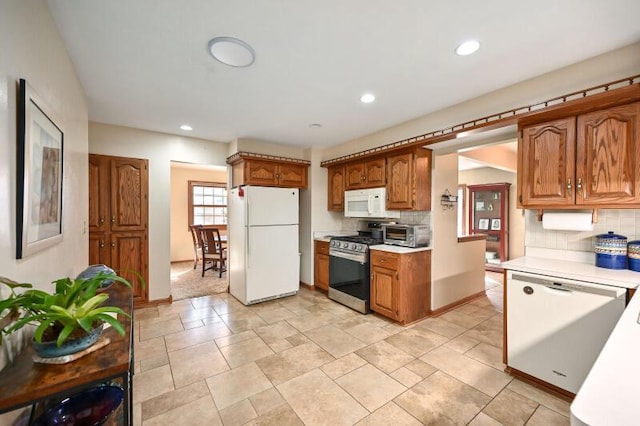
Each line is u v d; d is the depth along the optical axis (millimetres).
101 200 3281
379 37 1633
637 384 625
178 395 1865
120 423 1222
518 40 1659
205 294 4121
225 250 5676
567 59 1863
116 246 3375
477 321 3127
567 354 1781
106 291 1673
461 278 3693
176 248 6762
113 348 942
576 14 1430
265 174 3885
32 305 815
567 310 1779
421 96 2465
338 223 4641
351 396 1857
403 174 3191
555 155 1998
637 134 1667
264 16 1451
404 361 2283
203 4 1359
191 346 2537
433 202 3252
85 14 1418
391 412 1711
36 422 989
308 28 1552
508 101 2262
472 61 1893
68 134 1769
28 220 1049
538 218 2336
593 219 2053
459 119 2623
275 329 2904
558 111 1937
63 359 841
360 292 3385
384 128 3398
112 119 3113
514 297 2037
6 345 865
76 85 2021
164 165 3666
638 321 1003
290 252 3975
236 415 1687
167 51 1772
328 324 3031
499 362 2268
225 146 4160
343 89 2332
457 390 1916
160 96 2469
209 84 2238
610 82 1755
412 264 3064
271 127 3371
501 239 6012
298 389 1930
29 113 1057
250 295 3615
